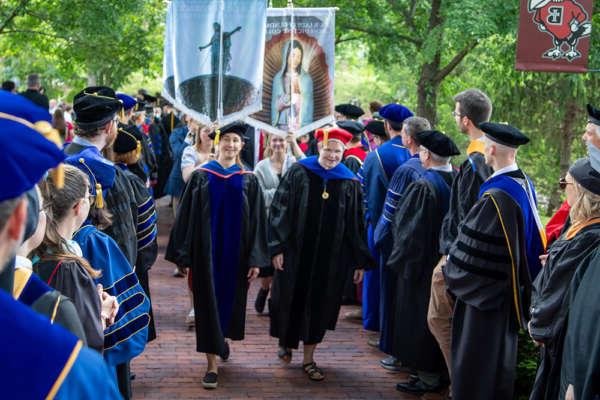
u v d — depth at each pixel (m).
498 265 4.24
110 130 4.10
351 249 5.59
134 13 14.09
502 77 13.90
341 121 7.50
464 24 11.64
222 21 6.58
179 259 5.18
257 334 6.57
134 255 4.14
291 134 7.02
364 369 5.82
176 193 9.80
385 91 24.41
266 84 6.99
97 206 3.76
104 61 15.44
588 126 3.50
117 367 3.79
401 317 5.29
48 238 2.75
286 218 5.47
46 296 1.99
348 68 29.03
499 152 4.32
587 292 3.03
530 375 4.89
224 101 6.63
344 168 5.61
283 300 5.54
